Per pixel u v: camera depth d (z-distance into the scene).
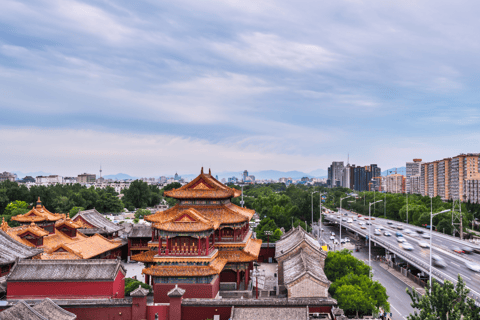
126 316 53.75
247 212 82.88
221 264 65.19
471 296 62.47
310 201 186.00
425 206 191.62
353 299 58.47
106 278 58.75
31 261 60.88
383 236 141.75
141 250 104.31
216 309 53.97
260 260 100.81
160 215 70.88
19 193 197.50
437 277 77.75
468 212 184.00
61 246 79.00
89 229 107.88
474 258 102.00
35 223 87.50
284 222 166.75
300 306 52.44
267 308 52.34
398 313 71.88
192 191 71.88
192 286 61.09
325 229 190.75
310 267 65.00
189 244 62.91
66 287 58.84
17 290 58.81
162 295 61.28
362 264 74.19
